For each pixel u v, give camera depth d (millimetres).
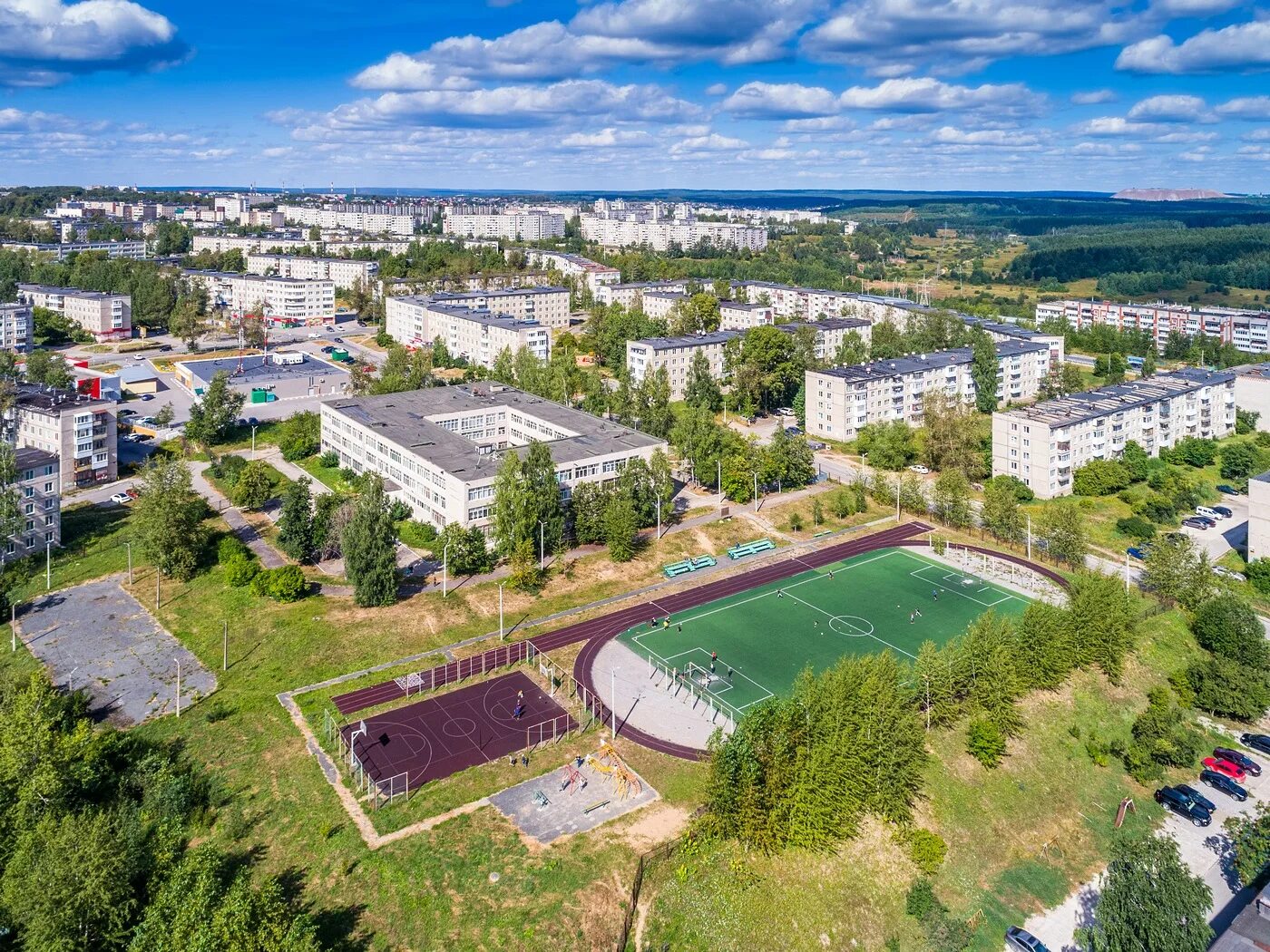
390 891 89750
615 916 88688
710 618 151000
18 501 165500
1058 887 100938
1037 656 127875
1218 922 96000
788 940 90438
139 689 126062
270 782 106250
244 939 73812
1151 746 120500
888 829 102875
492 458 184000
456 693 125938
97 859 82250
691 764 110438
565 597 157250
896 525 196375
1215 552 184500
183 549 158375
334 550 169750
